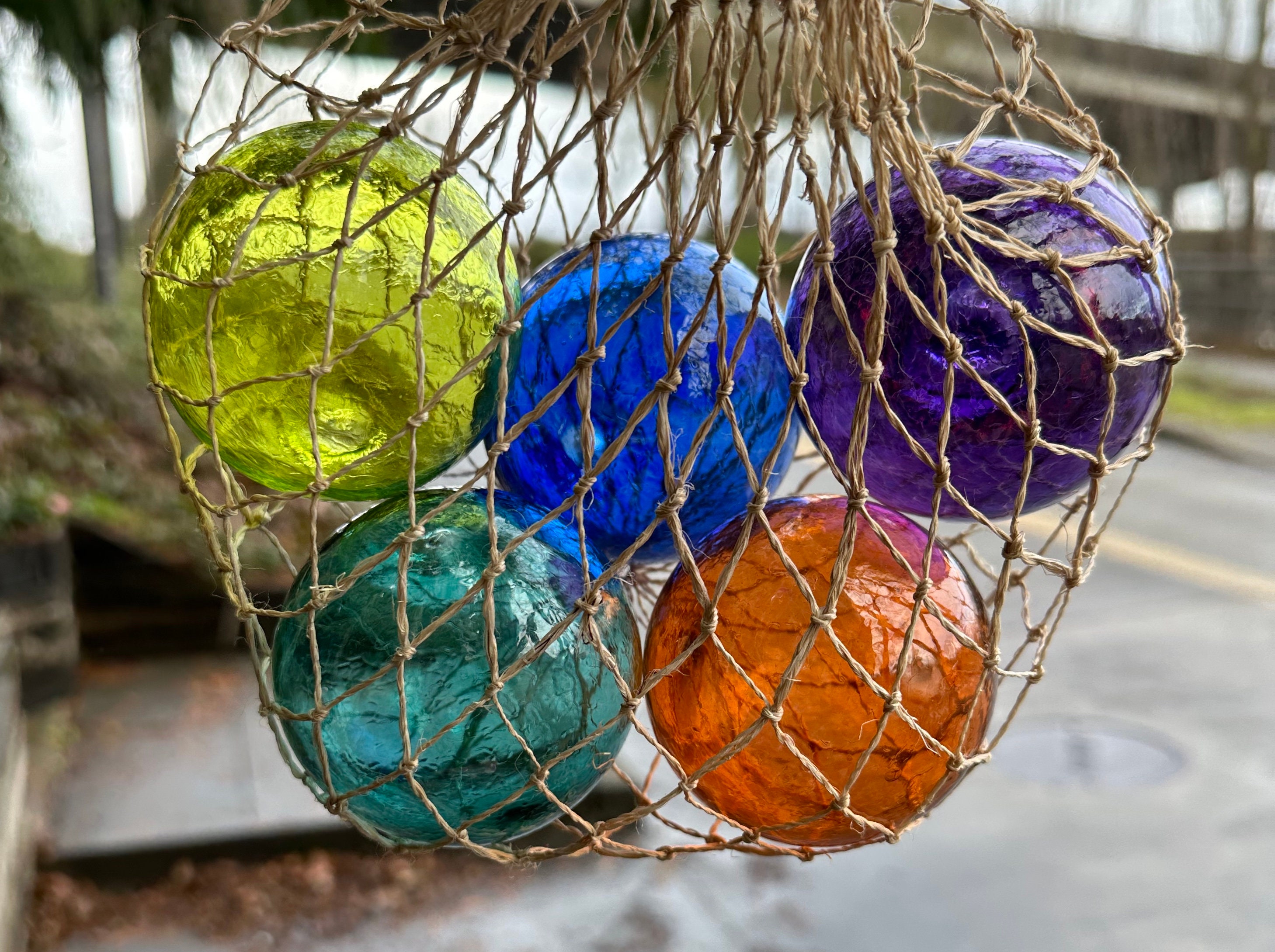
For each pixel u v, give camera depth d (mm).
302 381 500
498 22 445
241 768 2416
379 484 559
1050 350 492
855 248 519
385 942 1963
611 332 452
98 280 3846
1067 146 566
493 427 578
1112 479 5055
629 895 2107
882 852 2215
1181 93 5938
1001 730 568
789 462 639
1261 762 2506
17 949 1855
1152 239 528
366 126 541
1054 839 2225
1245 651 3143
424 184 448
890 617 492
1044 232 496
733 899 2084
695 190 469
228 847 2139
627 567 627
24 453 3137
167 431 529
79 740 2551
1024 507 565
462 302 514
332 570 525
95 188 3760
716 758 476
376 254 494
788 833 539
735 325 546
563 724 503
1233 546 4246
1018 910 2008
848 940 1948
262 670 561
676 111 444
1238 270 7266
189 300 504
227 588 536
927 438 513
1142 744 2590
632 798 2139
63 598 2803
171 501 3229
